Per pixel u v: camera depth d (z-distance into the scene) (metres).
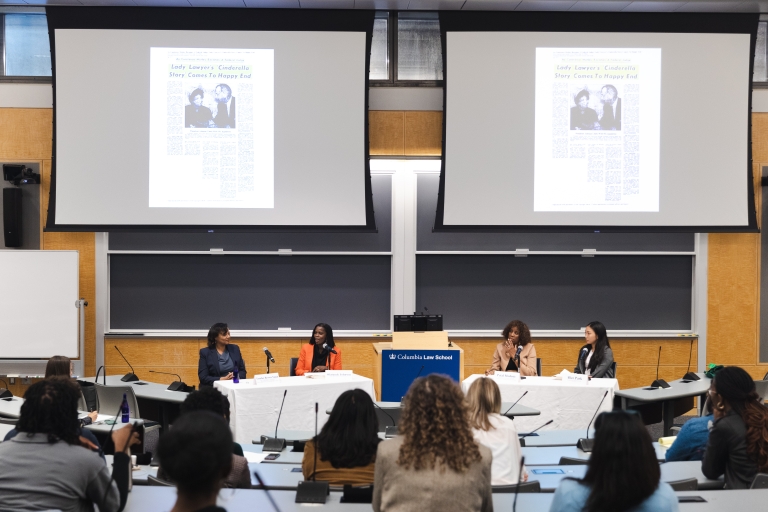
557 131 6.88
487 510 2.11
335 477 2.72
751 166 6.88
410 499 2.03
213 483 1.51
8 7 7.15
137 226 6.81
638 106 6.88
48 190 7.24
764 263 7.52
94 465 2.29
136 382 6.15
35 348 6.91
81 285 7.28
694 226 6.91
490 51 6.85
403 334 5.95
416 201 7.39
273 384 5.31
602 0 6.61
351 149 6.85
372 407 2.77
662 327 7.53
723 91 6.88
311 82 6.83
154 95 6.80
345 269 7.45
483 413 3.15
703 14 6.86
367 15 6.82
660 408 6.18
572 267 7.50
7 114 7.21
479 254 7.44
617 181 6.88
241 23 6.82
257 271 7.43
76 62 6.78
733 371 3.08
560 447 4.00
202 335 7.32
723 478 3.15
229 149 6.83
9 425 4.30
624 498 1.84
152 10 6.80
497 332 7.44
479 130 6.86
